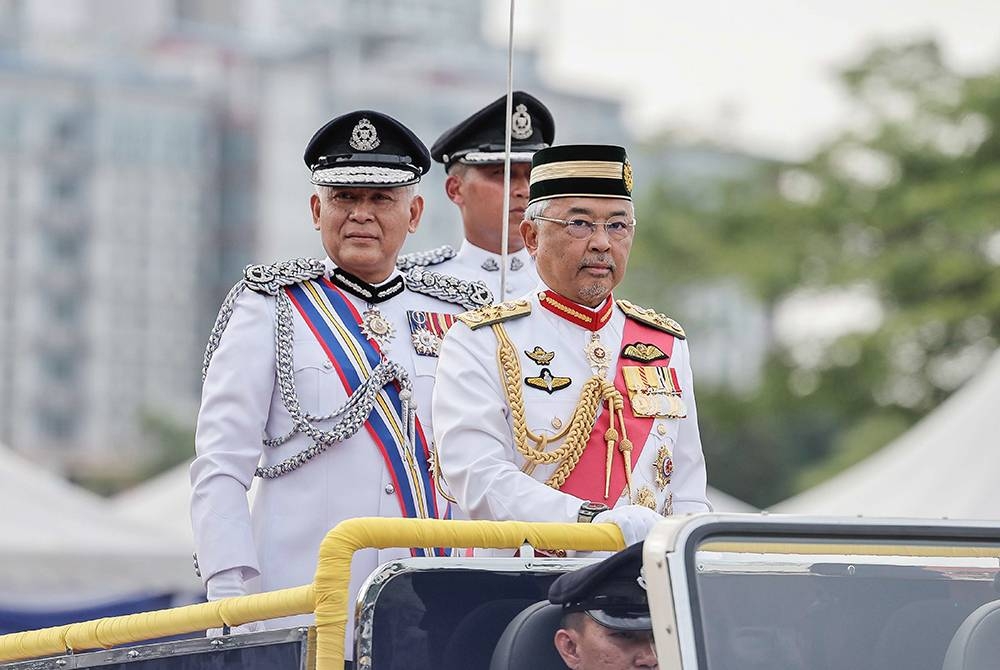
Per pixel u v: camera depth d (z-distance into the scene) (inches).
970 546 285.3
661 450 369.7
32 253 5492.1
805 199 2386.8
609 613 284.8
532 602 292.2
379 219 427.2
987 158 2265.0
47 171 5541.3
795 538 271.0
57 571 984.3
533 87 5684.1
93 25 5669.3
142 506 1206.9
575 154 365.7
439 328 438.6
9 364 5408.5
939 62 2386.8
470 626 286.2
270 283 424.5
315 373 418.6
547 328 371.9
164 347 5570.9
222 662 302.7
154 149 5639.8
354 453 416.8
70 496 1051.9
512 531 291.9
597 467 362.6
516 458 362.3
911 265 2223.2
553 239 367.2
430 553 388.2
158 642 327.9
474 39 5841.5
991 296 2171.5
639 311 387.9
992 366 1006.4
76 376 5477.4
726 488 3080.7
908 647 277.9
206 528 401.1
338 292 431.5
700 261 2701.8
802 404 2357.3
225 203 5674.2
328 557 277.3
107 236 5556.1
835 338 2346.2
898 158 2299.5
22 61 5565.9
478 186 513.3
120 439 5428.2
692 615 258.8
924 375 2272.4
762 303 2421.3
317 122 5733.3
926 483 920.9
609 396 365.4
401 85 5738.2
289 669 287.9
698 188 2790.4
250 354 414.9
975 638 280.8
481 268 516.7
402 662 280.4
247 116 5689.0
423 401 428.1
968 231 2190.0
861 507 927.0
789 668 266.5
